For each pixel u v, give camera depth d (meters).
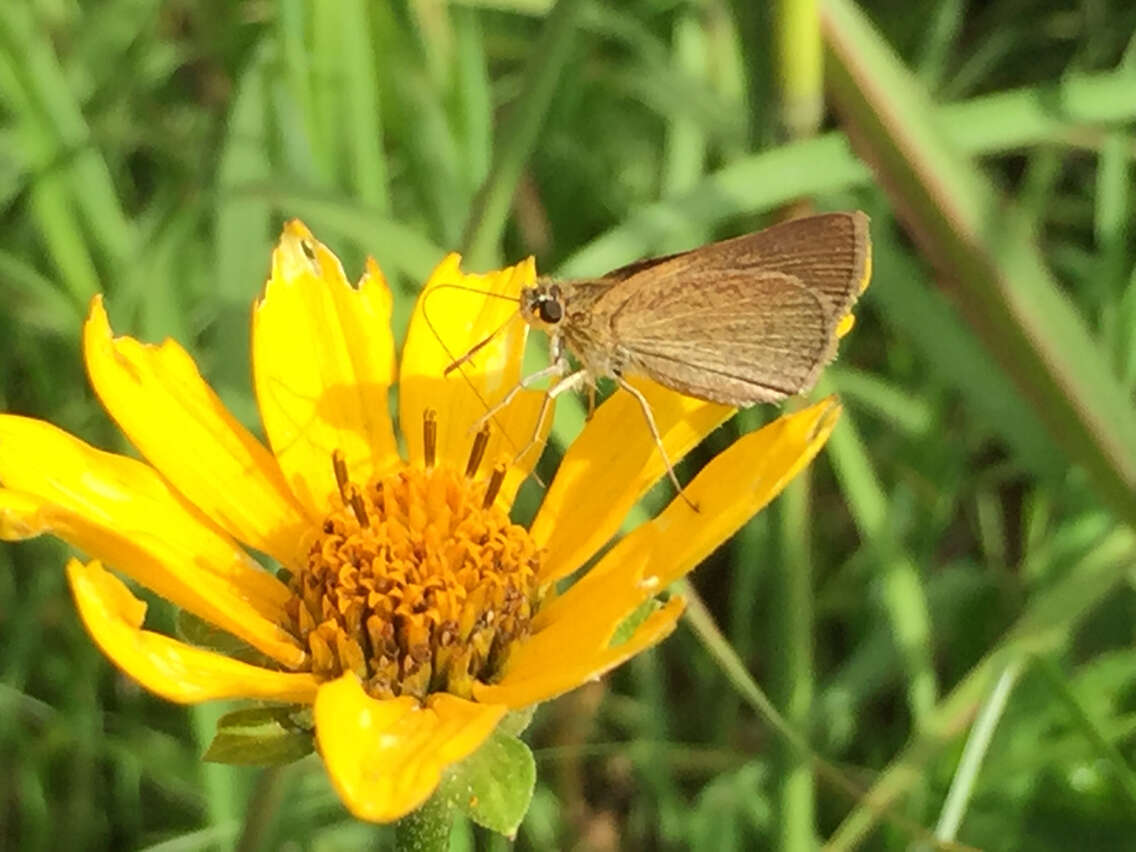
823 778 0.10
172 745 0.10
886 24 0.14
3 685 0.09
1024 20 0.14
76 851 0.10
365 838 0.10
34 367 0.11
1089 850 0.09
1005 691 0.08
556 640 0.06
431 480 0.07
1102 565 0.09
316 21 0.10
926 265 0.12
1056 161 0.12
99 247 0.11
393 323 0.10
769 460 0.06
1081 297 0.11
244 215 0.10
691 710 0.11
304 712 0.06
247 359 0.09
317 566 0.06
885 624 0.10
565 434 0.09
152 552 0.06
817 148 0.08
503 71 0.13
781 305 0.07
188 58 0.12
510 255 0.12
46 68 0.10
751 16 0.08
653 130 0.13
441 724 0.06
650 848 0.10
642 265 0.07
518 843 0.10
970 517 0.12
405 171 0.12
